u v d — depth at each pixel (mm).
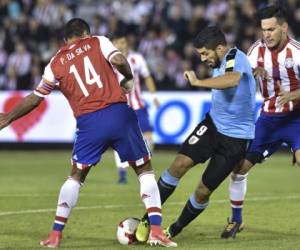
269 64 24062
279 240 22688
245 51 57031
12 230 24500
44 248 21297
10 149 56062
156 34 62438
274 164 48188
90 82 21234
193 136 22031
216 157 21922
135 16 67375
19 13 69750
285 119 24250
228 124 21750
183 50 61281
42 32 64438
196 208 22219
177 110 53844
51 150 55500
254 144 24281
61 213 21531
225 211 28516
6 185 37469
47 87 21500
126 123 21312
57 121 55469
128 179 40438
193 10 65812
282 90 23328
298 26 59562
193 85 20047
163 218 27094
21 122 55906
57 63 21422
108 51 21203
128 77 21234
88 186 37000
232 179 23531
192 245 21719
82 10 69875
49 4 66875
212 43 21281
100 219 26766
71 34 21812
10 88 61188
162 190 22297
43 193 34312
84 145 21328
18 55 61219
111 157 53375
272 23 23203
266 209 29141
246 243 22156
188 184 37656
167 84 58438
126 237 21891
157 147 54406
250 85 21578
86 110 21234
